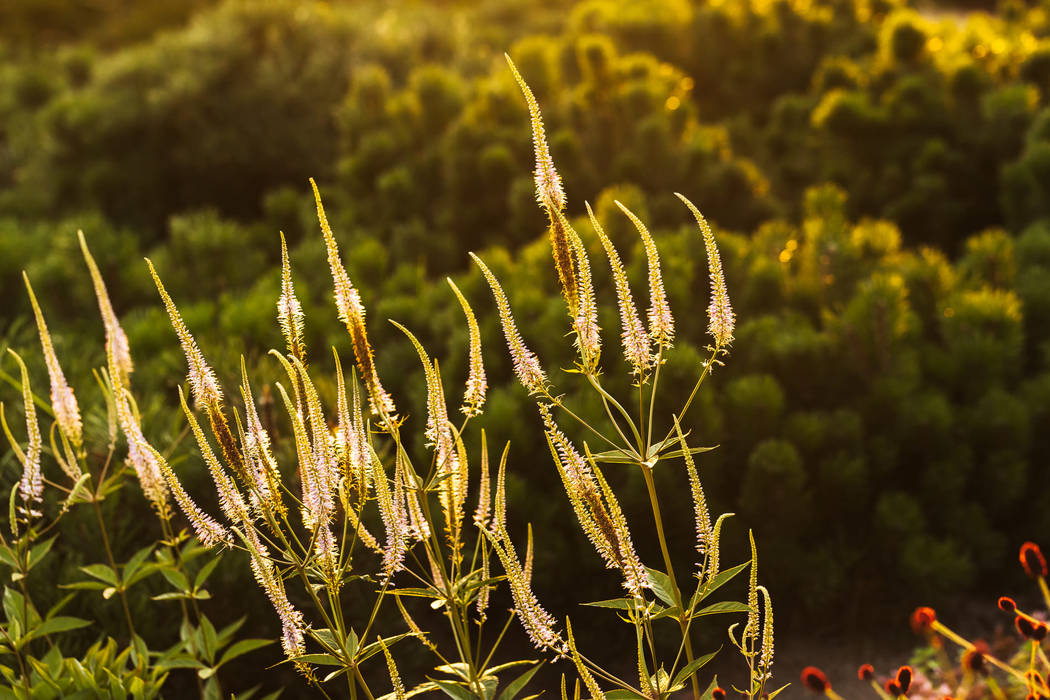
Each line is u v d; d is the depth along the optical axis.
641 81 6.80
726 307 1.83
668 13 9.93
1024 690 3.15
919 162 7.09
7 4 16.94
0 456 3.46
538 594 3.82
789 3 9.52
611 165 6.70
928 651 3.70
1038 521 4.26
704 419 3.78
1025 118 7.02
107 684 2.54
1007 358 4.47
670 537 3.83
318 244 6.04
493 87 7.00
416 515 1.94
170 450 3.11
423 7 12.04
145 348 4.40
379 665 3.41
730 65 9.59
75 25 17.47
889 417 4.14
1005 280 4.93
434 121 7.32
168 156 8.75
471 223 6.53
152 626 3.13
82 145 8.80
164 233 8.69
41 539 3.24
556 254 1.84
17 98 10.73
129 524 3.30
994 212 7.11
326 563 1.91
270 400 3.14
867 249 5.04
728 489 4.03
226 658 2.60
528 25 12.91
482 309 4.62
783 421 4.10
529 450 3.85
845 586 4.01
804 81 9.42
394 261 6.27
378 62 9.36
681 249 4.60
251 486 1.95
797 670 3.81
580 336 1.83
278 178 8.88
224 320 4.50
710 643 3.86
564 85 8.52
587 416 3.80
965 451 4.11
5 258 5.70
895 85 7.75
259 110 8.70
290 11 9.34
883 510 3.95
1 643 2.45
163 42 9.60
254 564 1.96
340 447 1.93
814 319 4.72
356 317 1.86
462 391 4.20
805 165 7.62
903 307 4.26
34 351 4.36
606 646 3.90
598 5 10.39
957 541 4.02
